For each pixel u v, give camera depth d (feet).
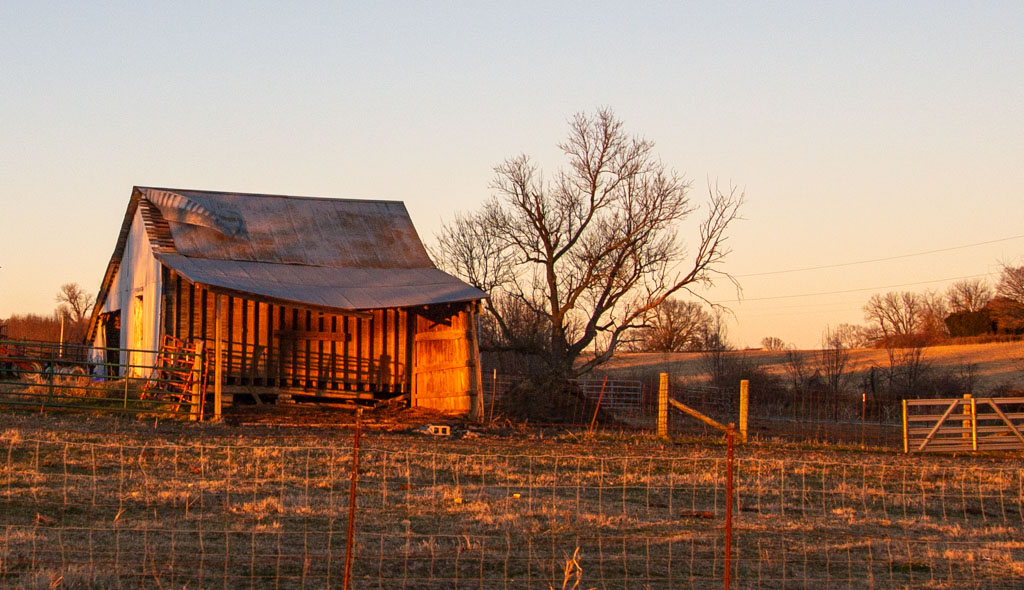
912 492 59.77
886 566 40.04
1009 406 111.65
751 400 157.17
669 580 35.60
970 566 40.42
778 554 41.16
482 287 158.20
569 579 35.83
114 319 115.85
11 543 36.88
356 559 37.32
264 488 50.01
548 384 108.06
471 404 91.45
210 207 100.12
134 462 55.16
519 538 41.96
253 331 93.97
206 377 82.74
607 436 82.69
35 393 79.15
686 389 159.63
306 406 92.79
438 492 51.01
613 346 125.18
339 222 107.96
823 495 53.98
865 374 216.54
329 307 84.89
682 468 64.69
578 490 51.34
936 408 143.43
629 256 127.03
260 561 36.32
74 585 31.89
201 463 54.39
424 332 99.35
